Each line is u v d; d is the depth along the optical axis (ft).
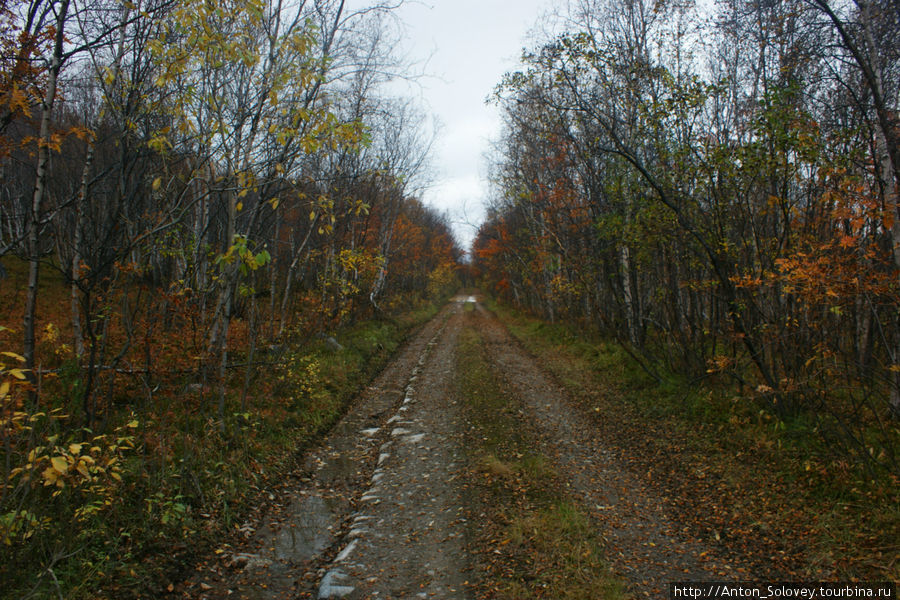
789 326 24.32
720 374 28.30
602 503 19.72
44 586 12.38
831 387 21.13
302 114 18.90
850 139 23.15
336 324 61.26
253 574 15.58
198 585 14.71
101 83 19.31
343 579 15.02
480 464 23.99
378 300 84.58
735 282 24.00
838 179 21.58
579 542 16.38
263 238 32.35
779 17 27.40
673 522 17.98
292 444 26.55
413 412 34.53
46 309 40.88
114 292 19.52
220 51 18.51
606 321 40.98
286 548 17.37
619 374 40.34
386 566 15.80
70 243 21.79
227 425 24.89
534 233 69.56
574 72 34.32
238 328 38.75
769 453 21.47
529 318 98.94
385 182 58.59
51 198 29.84
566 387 40.27
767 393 24.56
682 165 28.25
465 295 279.49
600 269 47.16
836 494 17.70
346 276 67.05
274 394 31.14
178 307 22.29
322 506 20.92
